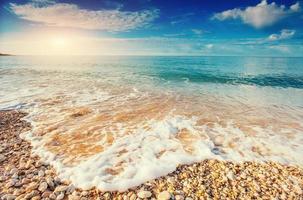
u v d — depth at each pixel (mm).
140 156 5066
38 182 3984
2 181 3996
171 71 28516
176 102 10648
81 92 12797
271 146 5906
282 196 3855
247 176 4438
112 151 5293
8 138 6023
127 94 12477
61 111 8703
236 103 10766
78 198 3609
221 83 19031
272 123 7785
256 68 34031
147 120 7719
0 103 9773
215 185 4078
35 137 6098
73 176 4195
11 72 25484
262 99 11992
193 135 6453
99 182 4020
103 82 17344
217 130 6953
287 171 4699
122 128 6895
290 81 20719
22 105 9523
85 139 6008
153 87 15336
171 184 4047
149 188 3922
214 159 5055
